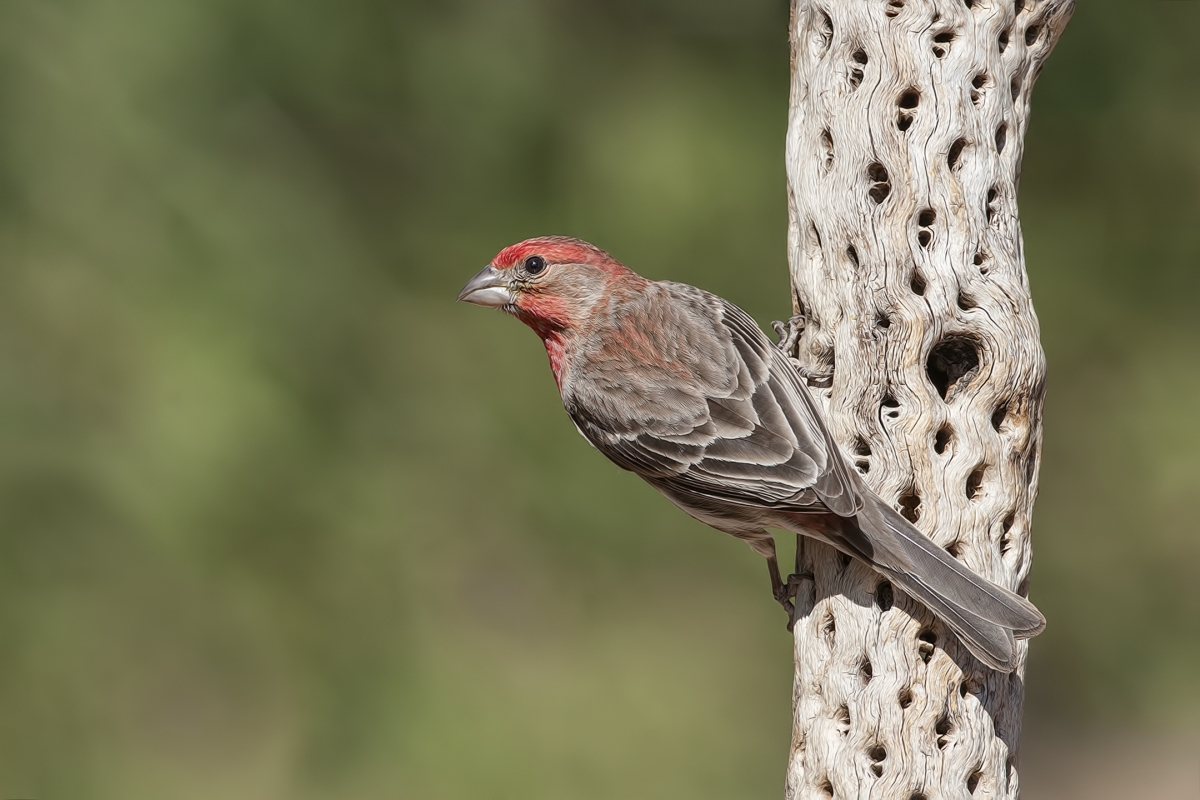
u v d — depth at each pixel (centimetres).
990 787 625
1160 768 1470
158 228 1398
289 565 1384
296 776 1340
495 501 1491
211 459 1339
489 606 1446
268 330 1402
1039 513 1535
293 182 1480
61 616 1344
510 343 1547
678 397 739
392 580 1422
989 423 645
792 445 659
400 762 1337
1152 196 1531
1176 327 1535
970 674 623
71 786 1308
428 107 1523
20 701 1327
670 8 1596
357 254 1498
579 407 791
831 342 676
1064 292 1522
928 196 658
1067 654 1530
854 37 677
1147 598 1509
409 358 1514
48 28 1400
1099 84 1498
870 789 629
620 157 1519
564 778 1328
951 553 641
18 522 1338
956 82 665
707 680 1418
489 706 1373
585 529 1495
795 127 700
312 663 1380
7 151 1382
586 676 1410
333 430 1436
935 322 650
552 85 1553
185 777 1321
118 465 1338
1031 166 1539
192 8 1414
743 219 1493
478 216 1535
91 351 1360
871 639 634
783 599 716
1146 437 1516
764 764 1355
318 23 1462
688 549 1504
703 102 1544
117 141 1401
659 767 1345
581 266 798
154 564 1352
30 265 1373
